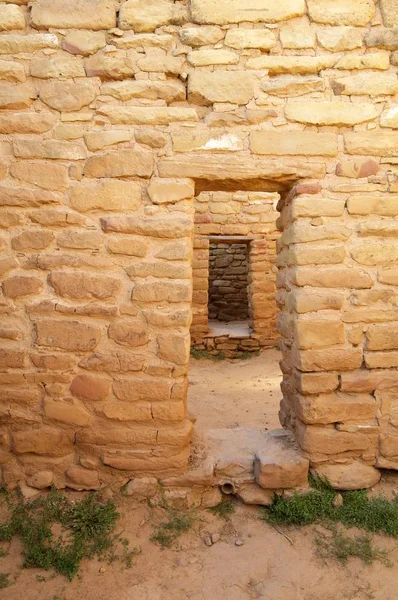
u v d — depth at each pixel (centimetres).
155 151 272
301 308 271
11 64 268
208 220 758
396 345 274
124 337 268
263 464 269
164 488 269
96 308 267
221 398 515
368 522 254
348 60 278
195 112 274
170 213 271
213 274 1016
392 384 275
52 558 224
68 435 269
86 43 272
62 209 268
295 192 278
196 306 766
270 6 276
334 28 279
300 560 232
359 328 273
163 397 268
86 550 232
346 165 277
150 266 268
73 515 250
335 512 261
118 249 268
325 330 271
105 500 263
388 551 237
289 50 279
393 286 275
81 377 268
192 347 767
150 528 251
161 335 268
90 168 269
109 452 268
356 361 273
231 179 278
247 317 1017
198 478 269
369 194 277
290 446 290
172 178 272
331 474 274
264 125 277
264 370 661
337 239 274
